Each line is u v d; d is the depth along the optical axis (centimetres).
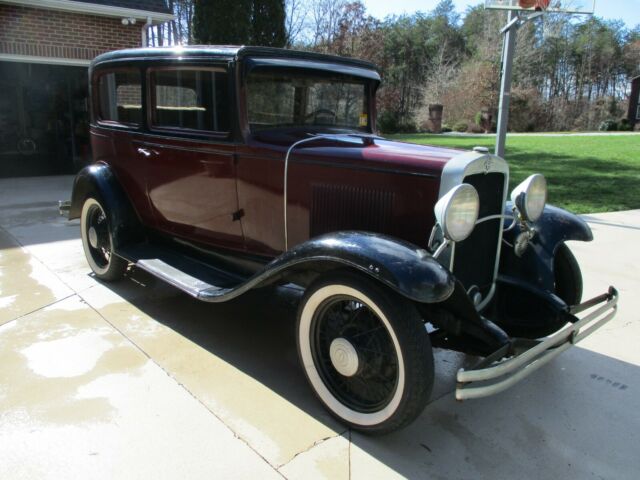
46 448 228
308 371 260
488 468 225
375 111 394
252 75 312
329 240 237
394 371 236
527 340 248
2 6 853
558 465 228
